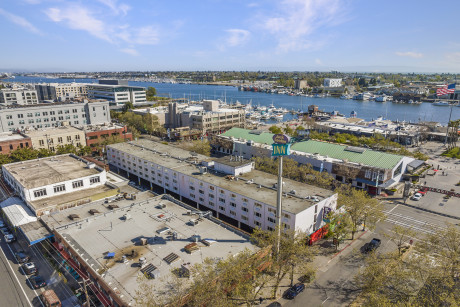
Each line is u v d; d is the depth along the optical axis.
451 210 103.56
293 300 61.88
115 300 48.75
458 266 55.94
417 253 68.94
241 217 88.31
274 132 198.62
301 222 76.19
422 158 160.62
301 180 112.50
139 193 94.06
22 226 76.62
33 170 103.19
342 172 121.31
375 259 63.06
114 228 70.81
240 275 52.16
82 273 60.69
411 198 113.25
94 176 99.81
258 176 102.88
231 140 164.62
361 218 89.06
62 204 85.75
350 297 62.88
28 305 59.56
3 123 169.25
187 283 51.53
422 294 53.91
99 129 173.75
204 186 98.00
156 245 63.50
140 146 142.75
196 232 69.00
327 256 77.50
